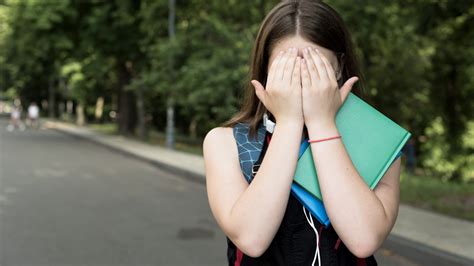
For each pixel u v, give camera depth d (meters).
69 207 8.98
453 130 23.61
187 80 17.30
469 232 6.70
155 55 19.95
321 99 1.12
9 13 26.03
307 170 1.12
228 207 1.15
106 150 22.47
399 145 1.15
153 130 41.78
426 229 6.86
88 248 6.24
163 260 5.81
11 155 19.14
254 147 1.22
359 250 1.06
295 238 1.13
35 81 59.28
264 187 1.09
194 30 18.92
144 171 15.24
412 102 21.09
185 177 14.06
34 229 7.20
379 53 18.98
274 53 1.22
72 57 28.67
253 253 1.10
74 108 68.38
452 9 9.54
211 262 5.77
